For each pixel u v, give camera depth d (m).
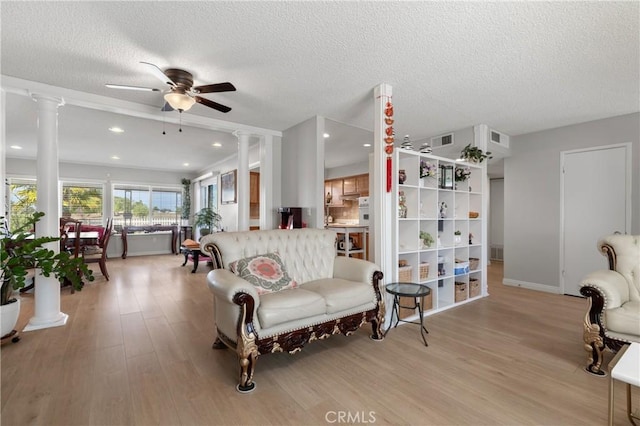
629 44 2.27
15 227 6.62
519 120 4.10
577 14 1.94
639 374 1.31
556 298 4.11
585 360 2.31
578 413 1.70
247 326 1.97
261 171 4.67
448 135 4.73
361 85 3.03
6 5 1.84
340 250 5.04
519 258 4.81
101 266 5.04
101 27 2.08
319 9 1.90
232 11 1.92
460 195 4.08
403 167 3.47
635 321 1.97
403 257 3.46
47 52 2.40
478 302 3.90
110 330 2.88
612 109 3.68
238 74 2.78
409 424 1.61
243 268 2.46
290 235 2.96
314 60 2.53
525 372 2.14
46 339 2.66
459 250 4.12
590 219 4.12
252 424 1.61
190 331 2.87
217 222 7.70
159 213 8.79
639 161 3.75
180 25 2.07
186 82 2.71
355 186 7.57
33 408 1.71
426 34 2.17
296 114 3.90
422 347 2.55
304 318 2.24
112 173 7.99
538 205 4.61
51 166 3.02
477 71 2.73
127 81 2.93
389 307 3.05
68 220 4.73
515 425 1.60
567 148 4.33
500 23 2.04
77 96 3.16
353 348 2.54
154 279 5.18
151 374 2.09
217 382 2.00
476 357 2.37
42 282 2.97
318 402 1.80
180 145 5.77
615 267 2.46
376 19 2.00
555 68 2.66
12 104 3.57
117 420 1.62
